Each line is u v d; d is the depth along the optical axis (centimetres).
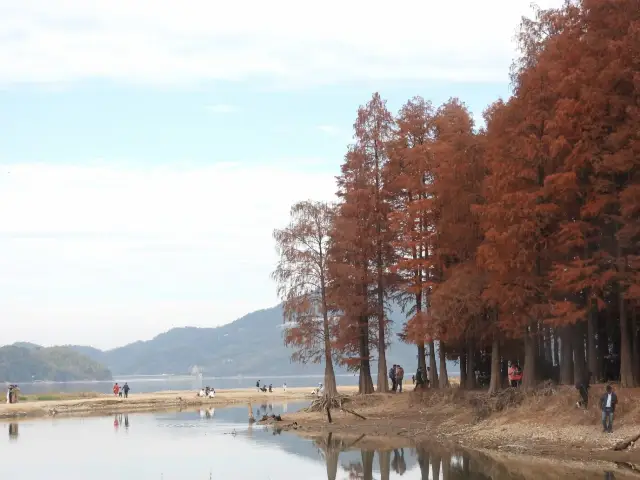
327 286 6197
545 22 4447
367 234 6006
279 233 6300
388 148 5906
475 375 5259
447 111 5344
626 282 3600
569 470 2952
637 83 3597
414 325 4847
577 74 3769
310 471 3338
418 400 5362
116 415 7388
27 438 5025
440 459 3478
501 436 3819
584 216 3788
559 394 3884
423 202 4931
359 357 6203
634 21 3722
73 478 3247
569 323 3872
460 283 4481
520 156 3972
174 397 9794
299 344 6181
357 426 5012
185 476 3256
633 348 3991
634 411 3456
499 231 3994
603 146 3741
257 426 5641
